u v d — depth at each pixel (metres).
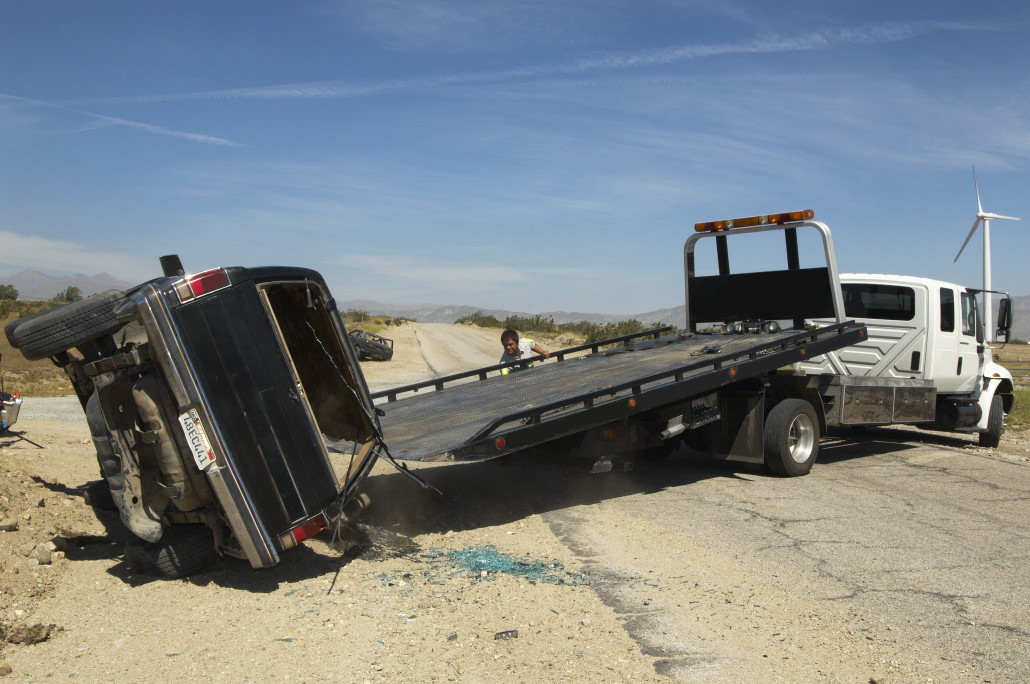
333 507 5.34
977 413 11.49
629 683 3.68
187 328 4.78
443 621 4.48
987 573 5.43
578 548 6.00
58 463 8.70
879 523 6.78
